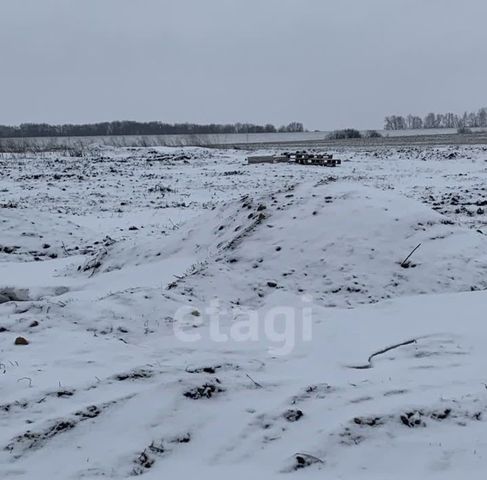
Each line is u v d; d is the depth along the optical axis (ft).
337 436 15.67
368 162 149.28
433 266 32.19
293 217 36.60
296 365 20.90
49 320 24.22
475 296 27.94
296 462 14.75
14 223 58.34
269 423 16.51
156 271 37.91
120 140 321.32
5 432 15.71
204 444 15.75
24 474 14.24
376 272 31.89
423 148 193.88
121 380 18.56
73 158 168.55
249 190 98.94
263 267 32.81
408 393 18.22
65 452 15.05
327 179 42.68
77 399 17.38
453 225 35.68
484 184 99.09
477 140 251.19
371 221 34.94
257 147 237.86
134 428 16.01
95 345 21.88
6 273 45.42
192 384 17.83
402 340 23.00
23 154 182.39
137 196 94.27
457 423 16.58
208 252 38.40
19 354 21.02
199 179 116.57
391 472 14.58
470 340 22.70
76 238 58.44
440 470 14.58
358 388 18.67
